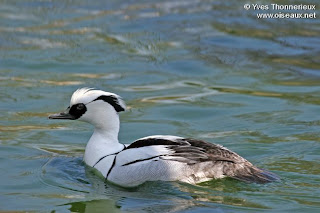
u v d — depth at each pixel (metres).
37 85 18.42
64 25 23.95
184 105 17.03
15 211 11.06
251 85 18.59
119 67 20.06
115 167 12.40
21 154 14.02
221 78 19.19
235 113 16.47
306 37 22.52
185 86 18.52
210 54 21.12
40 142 14.81
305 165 13.07
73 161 13.65
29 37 22.62
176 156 12.09
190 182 11.96
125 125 15.70
